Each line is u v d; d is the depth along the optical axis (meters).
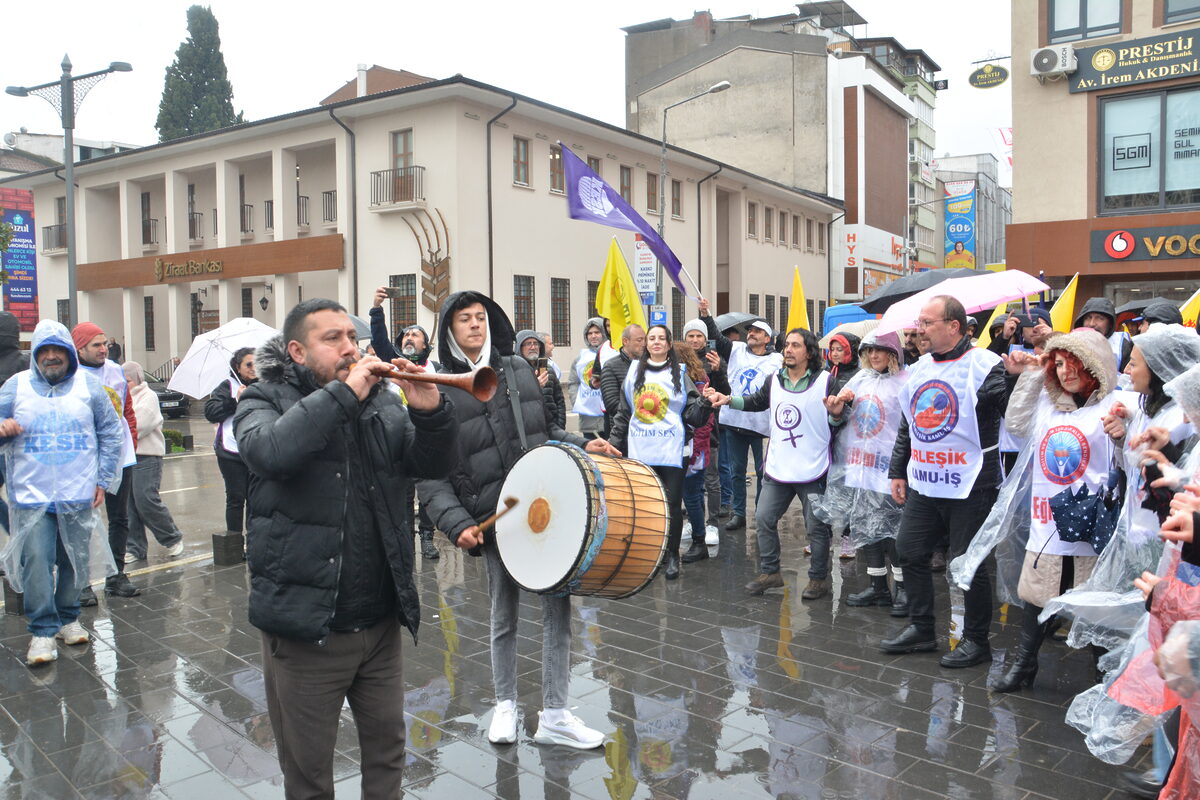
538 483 3.73
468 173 23.50
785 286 39.84
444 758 4.08
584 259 27.41
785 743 4.20
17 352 6.46
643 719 4.49
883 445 6.29
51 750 4.21
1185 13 15.27
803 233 41.75
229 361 7.94
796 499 11.02
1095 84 15.95
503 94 23.14
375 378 2.73
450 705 4.68
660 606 6.44
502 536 3.85
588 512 3.52
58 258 33.50
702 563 7.73
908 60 67.44
